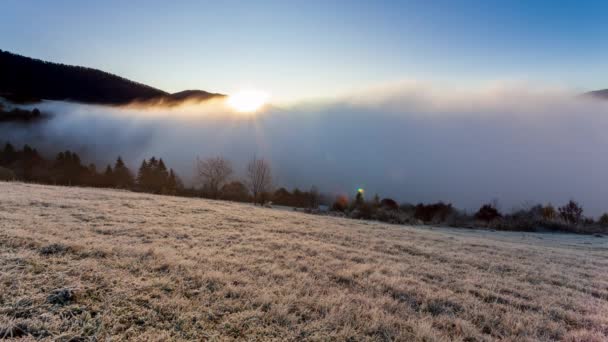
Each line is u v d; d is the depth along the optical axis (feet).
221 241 25.17
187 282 14.75
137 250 18.75
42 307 10.89
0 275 12.76
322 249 25.96
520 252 36.22
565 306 17.40
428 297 16.44
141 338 9.95
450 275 21.75
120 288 13.09
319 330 11.74
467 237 55.11
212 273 16.14
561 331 13.71
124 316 11.05
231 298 13.60
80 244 18.40
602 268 30.07
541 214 133.90
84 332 9.92
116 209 36.35
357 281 17.99
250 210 56.29
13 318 10.04
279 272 17.76
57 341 9.32
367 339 11.46
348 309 13.52
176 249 20.85
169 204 48.06
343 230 40.65
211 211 45.06
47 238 19.01
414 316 13.88
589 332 13.80
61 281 12.99
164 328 10.69
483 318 14.69
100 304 11.58
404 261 25.00
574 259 34.37
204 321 11.41
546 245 52.95
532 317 15.03
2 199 33.91
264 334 11.06
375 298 15.52
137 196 57.72
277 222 40.86
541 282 22.27
